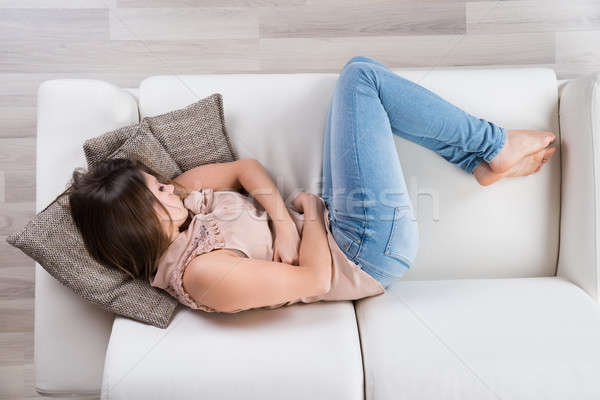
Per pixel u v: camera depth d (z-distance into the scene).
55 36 1.76
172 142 1.23
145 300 1.11
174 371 0.99
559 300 1.14
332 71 1.78
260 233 1.15
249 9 1.76
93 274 1.09
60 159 1.21
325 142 1.27
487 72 1.33
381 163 1.13
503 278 1.29
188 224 1.16
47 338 1.14
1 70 1.76
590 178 1.18
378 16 1.76
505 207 1.28
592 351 1.00
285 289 1.03
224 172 1.23
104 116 1.23
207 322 1.09
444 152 1.26
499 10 1.74
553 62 1.74
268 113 1.31
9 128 1.76
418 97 1.16
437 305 1.14
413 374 0.99
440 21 1.75
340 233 1.15
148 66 1.78
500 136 1.18
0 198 1.75
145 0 1.76
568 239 1.25
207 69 1.78
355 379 1.00
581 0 1.71
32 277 1.73
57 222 1.08
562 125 1.28
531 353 1.00
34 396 1.72
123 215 1.03
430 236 1.29
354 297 1.18
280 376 0.99
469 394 0.96
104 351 1.15
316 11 1.76
